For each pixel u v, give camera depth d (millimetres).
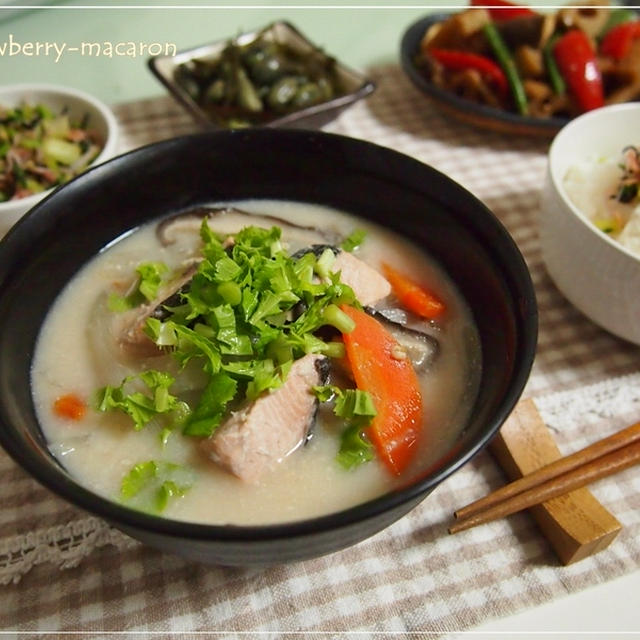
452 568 261
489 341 273
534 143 421
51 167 366
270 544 208
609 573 261
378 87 453
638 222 319
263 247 278
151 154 292
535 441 282
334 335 271
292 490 252
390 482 254
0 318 251
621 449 279
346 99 398
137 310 281
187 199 316
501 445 280
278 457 254
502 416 224
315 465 257
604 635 250
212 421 251
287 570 260
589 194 345
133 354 276
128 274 302
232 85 413
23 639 245
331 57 431
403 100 445
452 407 273
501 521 272
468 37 439
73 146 375
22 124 377
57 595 253
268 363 256
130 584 256
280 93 412
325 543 220
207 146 299
